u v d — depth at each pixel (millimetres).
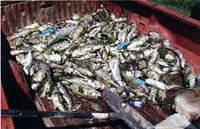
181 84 1464
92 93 1361
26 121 1224
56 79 1477
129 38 1789
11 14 1844
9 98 1157
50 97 1367
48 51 1660
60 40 1839
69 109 1317
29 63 1573
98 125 1235
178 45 1619
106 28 1845
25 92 1354
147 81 1413
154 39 1703
